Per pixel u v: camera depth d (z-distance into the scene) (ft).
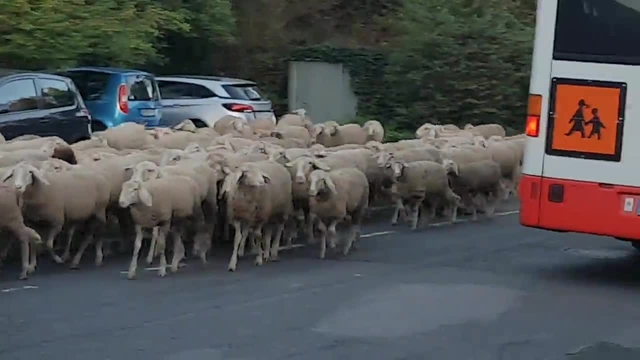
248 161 51.19
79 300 38.68
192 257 49.60
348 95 122.62
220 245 52.85
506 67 115.03
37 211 44.34
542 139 43.39
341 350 31.78
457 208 64.80
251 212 46.55
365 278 44.06
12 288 40.93
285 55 125.18
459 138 71.67
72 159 52.11
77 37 85.66
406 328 34.94
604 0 41.88
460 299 39.91
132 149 59.26
